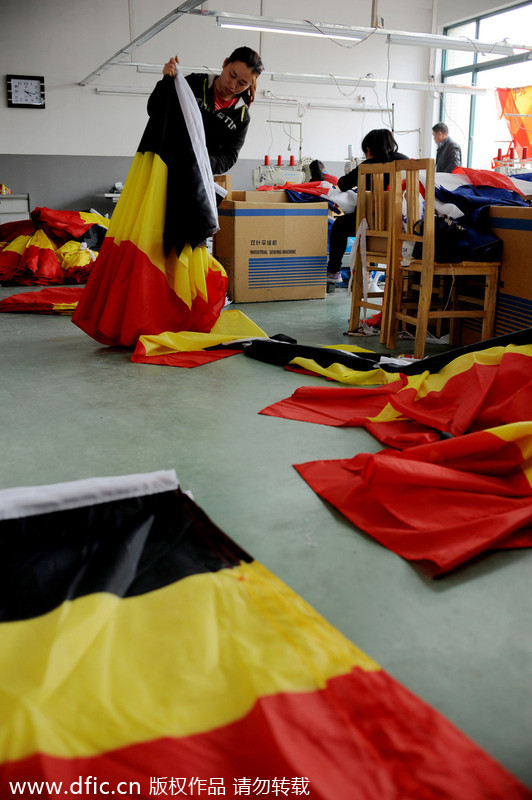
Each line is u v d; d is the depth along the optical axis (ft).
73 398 8.39
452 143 23.75
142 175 10.36
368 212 12.25
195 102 10.54
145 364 10.03
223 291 11.57
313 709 3.04
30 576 4.04
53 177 29.86
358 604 4.18
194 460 6.44
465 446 5.78
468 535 4.75
